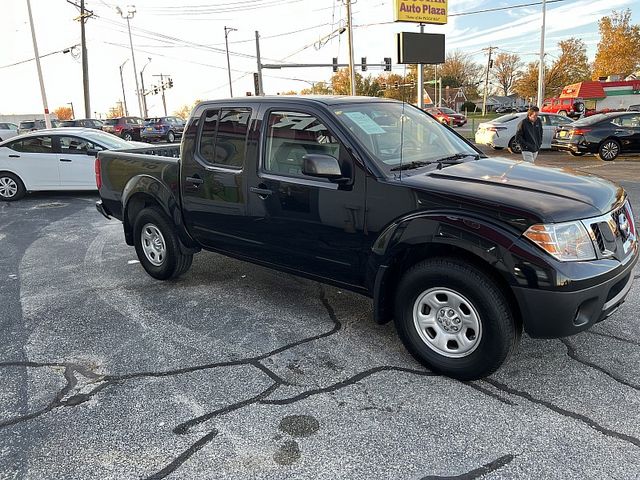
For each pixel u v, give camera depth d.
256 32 33.44
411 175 3.43
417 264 3.32
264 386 3.28
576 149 15.57
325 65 31.16
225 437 2.79
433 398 3.11
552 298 2.82
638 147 15.19
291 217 3.83
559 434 2.75
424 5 17.08
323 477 2.48
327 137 3.62
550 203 2.96
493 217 2.96
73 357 3.71
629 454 2.58
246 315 4.38
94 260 6.19
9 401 3.17
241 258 4.45
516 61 85.31
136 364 3.59
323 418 2.94
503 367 3.42
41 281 5.43
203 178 4.43
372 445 2.70
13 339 4.02
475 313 3.09
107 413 3.02
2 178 10.42
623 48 42.09
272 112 3.97
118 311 4.54
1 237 7.54
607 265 2.96
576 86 33.94
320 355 3.66
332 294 4.83
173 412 3.02
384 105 4.21
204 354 3.71
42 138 10.58
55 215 9.07
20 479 2.50
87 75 33.94
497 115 61.12
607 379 3.26
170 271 5.07
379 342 3.85
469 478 2.45
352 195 3.46
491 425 2.84
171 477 2.50
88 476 2.51
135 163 5.18
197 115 4.49
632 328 3.92
